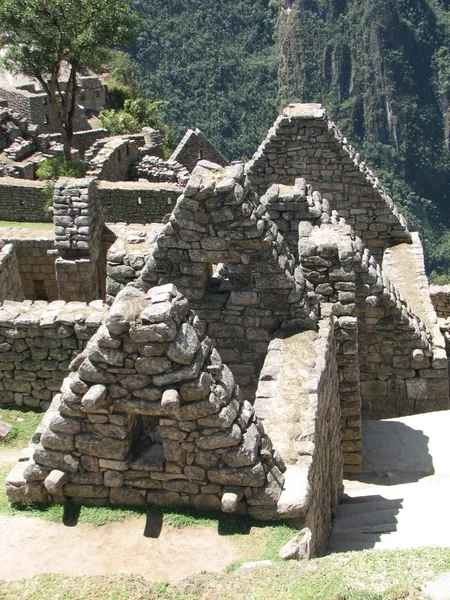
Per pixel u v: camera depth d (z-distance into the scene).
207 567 7.90
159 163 38.97
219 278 11.56
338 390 12.45
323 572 7.70
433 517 11.17
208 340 8.26
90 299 19.83
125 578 7.68
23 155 41.09
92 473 8.51
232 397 8.18
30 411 12.94
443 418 14.87
